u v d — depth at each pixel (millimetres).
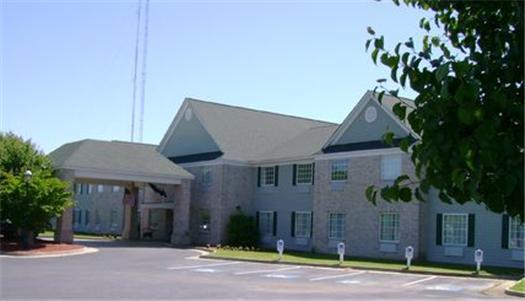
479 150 3070
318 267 27375
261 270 25406
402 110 3658
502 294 18719
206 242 42125
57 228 35562
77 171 37188
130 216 46156
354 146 34812
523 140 3158
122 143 42031
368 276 23828
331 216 36000
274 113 49719
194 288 18641
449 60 3242
